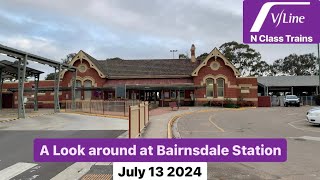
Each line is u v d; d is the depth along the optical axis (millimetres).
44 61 33125
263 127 20188
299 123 22703
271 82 60625
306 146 12750
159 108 41906
